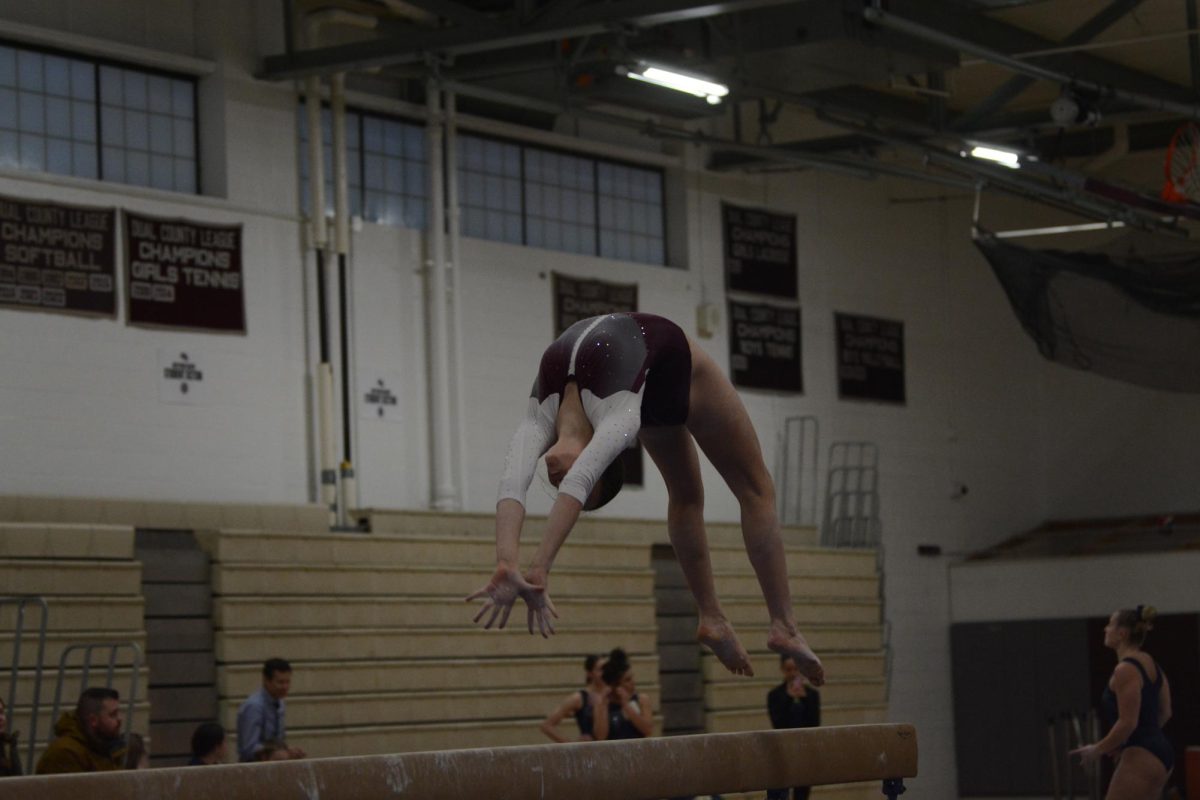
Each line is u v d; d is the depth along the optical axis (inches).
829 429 732.7
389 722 509.0
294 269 554.6
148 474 508.1
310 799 140.9
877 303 764.0
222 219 536.1
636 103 585.9
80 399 496.4
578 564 576.1
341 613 504.4
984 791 760.3
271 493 536.4
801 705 488.4
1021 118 644.1
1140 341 577.9
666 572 617.0
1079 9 580.7
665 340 181.6
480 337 607.2
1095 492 815.7
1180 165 581.9
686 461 193.9
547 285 632.4
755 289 711.7
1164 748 371.2
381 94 592.7
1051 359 606.5
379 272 578.2
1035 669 755.4
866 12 502.9
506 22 515.8
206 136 543.8
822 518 721.6
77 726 327.9
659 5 489.4
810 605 660.7
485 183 625.6
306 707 490.0
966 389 800.3
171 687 466.6
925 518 772.6
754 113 709.3
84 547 448.1
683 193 691.4
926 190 794.2
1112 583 738.8
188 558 480.1
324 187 561.9
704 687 616.7
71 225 500.4
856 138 683.4
